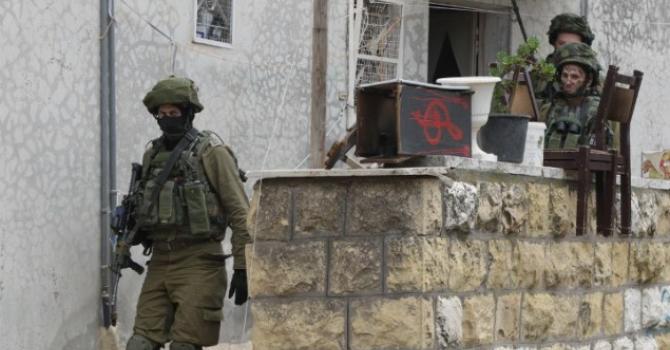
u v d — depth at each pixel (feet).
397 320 31.71
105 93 46.01
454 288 32.94
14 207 42.73
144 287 39.45
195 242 38.50
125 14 46.93
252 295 33.14
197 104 38.96
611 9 72.69
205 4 50.31
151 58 47.98
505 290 35.73
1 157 42.32
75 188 44.96
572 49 45.57
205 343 38.65
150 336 39.06
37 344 43.55
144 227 39.09
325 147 54.29
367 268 32.09
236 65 51.42
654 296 45.88
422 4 61.57
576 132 44.91
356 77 57.72
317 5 49.01
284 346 32.78
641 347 44.78
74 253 44.93
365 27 58.18
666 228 46.98
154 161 38.91
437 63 70.54
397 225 31.86
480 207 33.96
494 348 35.04
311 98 51.16
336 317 32.35
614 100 42.01
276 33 53.21
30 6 43.24
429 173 31.55
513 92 42.93
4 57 42.34
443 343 32.27
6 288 42.39
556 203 38.34
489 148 37.60
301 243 32.78
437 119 33.17
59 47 44.32
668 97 77.56
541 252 37.52
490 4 66.80
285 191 32.99
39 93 43.62
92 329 45.75
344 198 32.45
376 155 33.09
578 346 39.93
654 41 76.33
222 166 38.45
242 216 38.11
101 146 45.98
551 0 69.00
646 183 44.80
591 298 40.65
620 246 42.73
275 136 53.11
